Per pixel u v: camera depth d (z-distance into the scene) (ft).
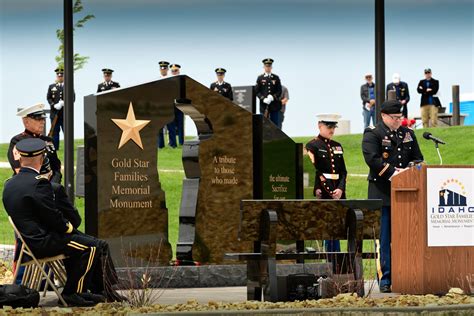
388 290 52.60
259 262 47.19
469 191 51.62
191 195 59.36
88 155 55.88
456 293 49.42
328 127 62.59
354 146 151.94
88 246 46.62
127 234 56.34
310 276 47.34
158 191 57.11
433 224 51.24
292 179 63.36
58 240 46.16
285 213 47.19
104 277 47.14
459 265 51.52
